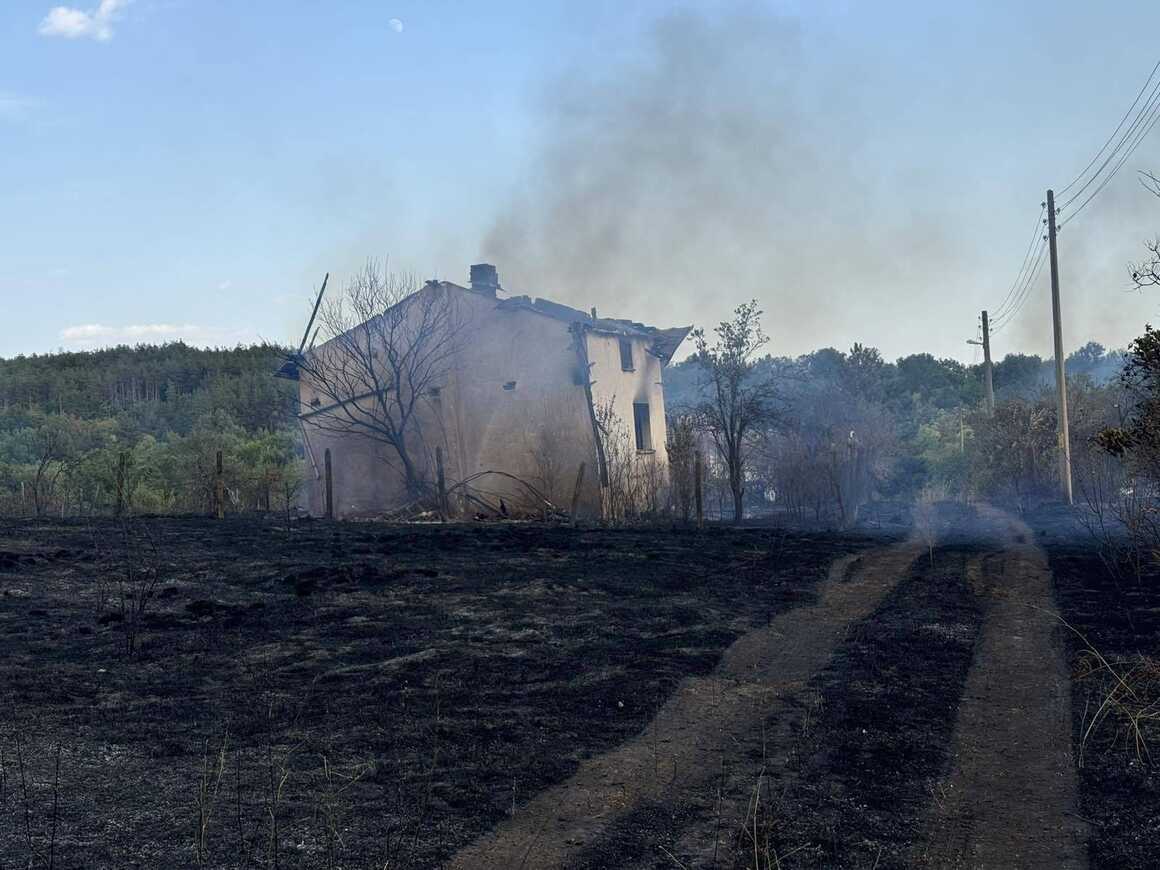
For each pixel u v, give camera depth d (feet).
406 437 84.48
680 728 20.84
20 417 191.11
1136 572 35.68
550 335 82.23
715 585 36.58
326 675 24.30
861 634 28.53
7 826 15.23
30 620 29.96
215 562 41.22
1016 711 21.54
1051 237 86.12
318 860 14.37
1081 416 91.97
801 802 16.98
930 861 14.75
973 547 46.60
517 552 44.96
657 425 97.76
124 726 20.47
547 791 17.37
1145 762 18.30
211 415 191.93
